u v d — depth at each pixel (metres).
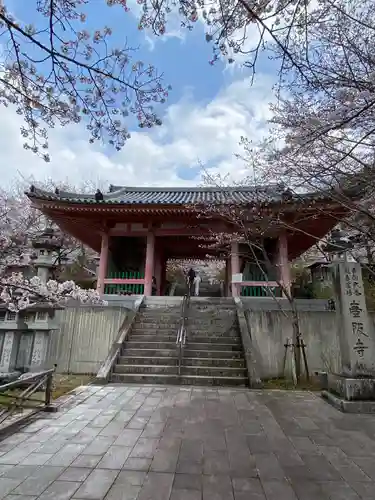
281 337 9.78
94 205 13.25
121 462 3.71
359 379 6.36
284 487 3.23
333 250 10.50
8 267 9.21
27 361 8.01
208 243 18.67
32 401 6.18
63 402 6.32
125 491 3.09
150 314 11.64
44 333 8.11
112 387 7.66
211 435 4.64
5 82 3.35
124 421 5.20
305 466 3.71
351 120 4.37
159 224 15.30
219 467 3.64
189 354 9.33
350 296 7.04
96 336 10.21
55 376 9.22
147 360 9.04
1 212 15.45
